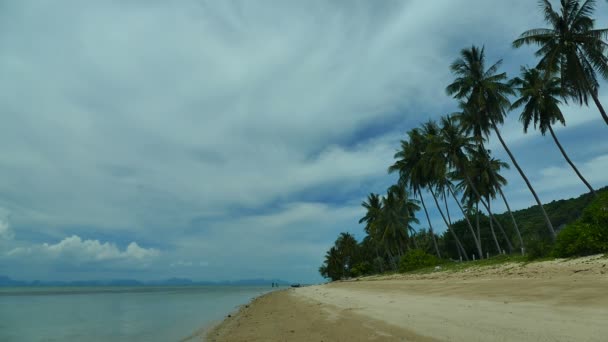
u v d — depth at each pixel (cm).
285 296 4312
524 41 3012
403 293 2170
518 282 1611
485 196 4919
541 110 3488
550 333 727
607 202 2122
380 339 884
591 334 684
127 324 2252
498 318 942
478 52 3872
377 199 7231
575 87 2848
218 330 1653
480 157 4638
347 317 1373
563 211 6706
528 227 7088
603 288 1120
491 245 6819
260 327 1495
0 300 5491
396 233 6369
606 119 2694
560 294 1152
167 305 4131
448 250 7319
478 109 3806
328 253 11181
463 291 1694
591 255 2003
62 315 2955
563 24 2869
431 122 5084
